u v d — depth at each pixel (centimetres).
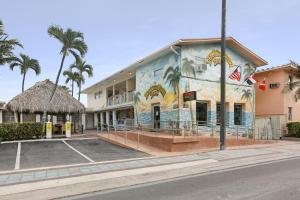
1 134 1955
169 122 2069
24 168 1117
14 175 997
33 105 2283
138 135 1752
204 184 853
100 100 3819
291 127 2573
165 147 1628
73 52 2438
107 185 867
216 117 2162
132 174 1016
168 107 2123
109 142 1948
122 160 1293
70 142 1938
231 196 711
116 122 2684
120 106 3056
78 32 2408
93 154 1470
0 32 2022
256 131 2664
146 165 1181
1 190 817
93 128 4094
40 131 2109
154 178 956
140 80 2552
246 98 2366
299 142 2288
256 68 2525
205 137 1758
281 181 873
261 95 2844
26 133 2050
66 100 2466
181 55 2030
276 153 1588
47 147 1695
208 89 2134
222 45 1584
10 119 3209
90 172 1046
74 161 1270
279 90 2694
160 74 2248
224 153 1505
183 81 2019
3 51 2052
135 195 750
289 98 2720
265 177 941
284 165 1202
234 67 2323
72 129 2792
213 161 1288
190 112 2030
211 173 1033
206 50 2152
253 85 2434
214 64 2186
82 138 2155
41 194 779
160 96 2236
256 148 1791
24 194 780
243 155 1470
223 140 1606
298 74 2673
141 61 2386
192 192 761
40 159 1316
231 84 2283
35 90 2394
